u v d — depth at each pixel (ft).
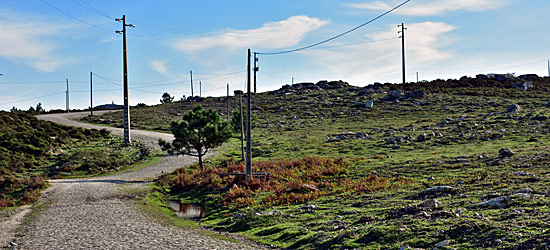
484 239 39.60
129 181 137.69
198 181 121.29
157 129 308.81
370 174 103.55
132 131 289.74
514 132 165.48
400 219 51.42
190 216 85.35
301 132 253.65
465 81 432.66
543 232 37.78
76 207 94.84
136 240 59.82
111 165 173.37
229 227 68.49
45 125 253.85
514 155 102.89
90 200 104.06
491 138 157.89
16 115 263.70
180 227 71.31
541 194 54.19
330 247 46.60
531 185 61.87
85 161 176.65
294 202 80.59
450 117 257.34
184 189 120.67
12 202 103.91
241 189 98.07
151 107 475.72
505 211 47.91
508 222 43.06
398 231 45.80
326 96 419.95
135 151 206.28
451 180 80.18
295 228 58.39
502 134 162.40
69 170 163.22
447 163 106.73
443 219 47.83
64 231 69.46
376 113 312.91
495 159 101.76
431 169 100.99
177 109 431.84
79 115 412.57
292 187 91.66
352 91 446.19
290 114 346.13
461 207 53.78
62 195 112.47
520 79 426.92
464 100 327.67
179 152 148.97
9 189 120.98
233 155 189.98
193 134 144.05
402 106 330.75
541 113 210.79
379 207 64.18
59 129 251.19
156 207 95.45
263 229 61.82
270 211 73.72
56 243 60.49
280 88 533.14
